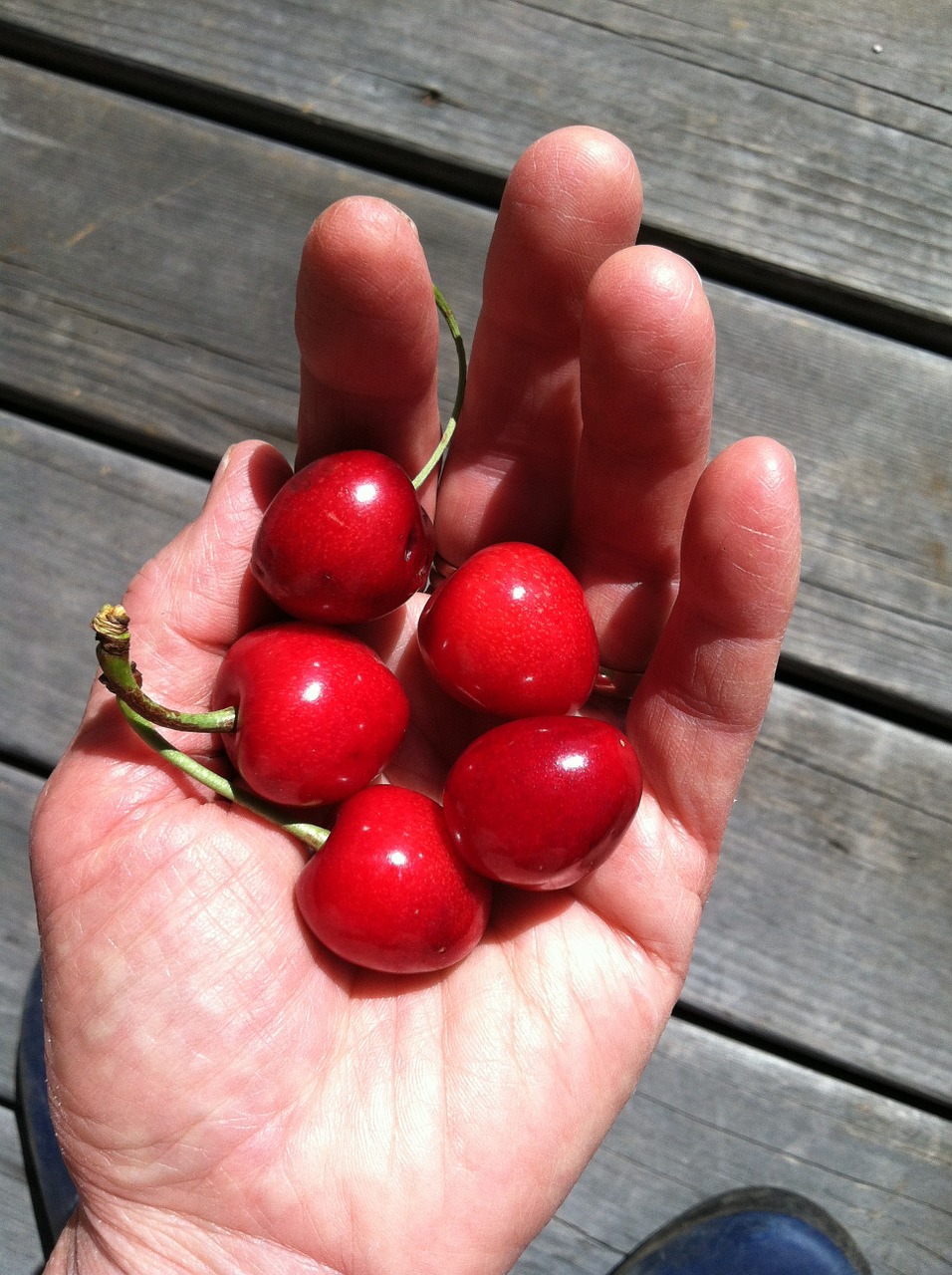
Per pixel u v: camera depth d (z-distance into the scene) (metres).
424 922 0.20
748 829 0.28
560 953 0.21
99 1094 0.20
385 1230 0.20
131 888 0.20
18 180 0.29
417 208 0.29
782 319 0.29
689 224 0.29
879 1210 0.27
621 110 0.29
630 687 0.23
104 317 0.29
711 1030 0.28
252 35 0.29
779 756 0.28
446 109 0.29
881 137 0.29
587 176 0.21
